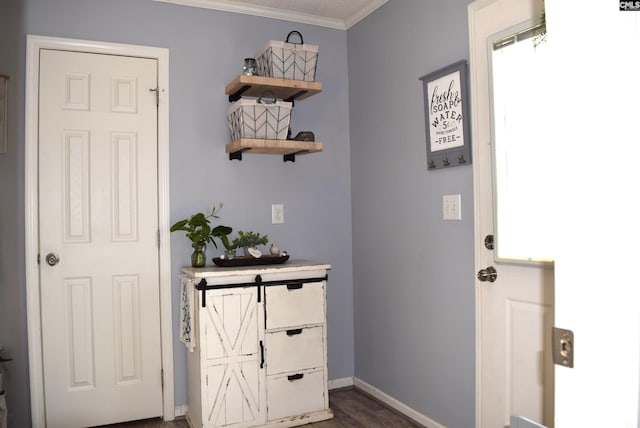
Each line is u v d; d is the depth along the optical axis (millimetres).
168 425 2791
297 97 3119
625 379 833
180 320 2805
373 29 3107
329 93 3363
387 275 3004
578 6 859
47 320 2672
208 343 2525
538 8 1958
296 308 2725
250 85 2828
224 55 3076
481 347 2279
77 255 2732
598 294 848
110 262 2795
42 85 2678
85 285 2750
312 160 3309
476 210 2293
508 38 2084
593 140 849
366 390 3221
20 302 2617
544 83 1923
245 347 2602
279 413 2676
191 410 2771
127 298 2826
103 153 2793
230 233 3002
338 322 3355
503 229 2119
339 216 3379
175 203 2938
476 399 2309
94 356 2760
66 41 2715
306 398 2744
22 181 2633
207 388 2523
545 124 1918
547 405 1952
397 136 2887
